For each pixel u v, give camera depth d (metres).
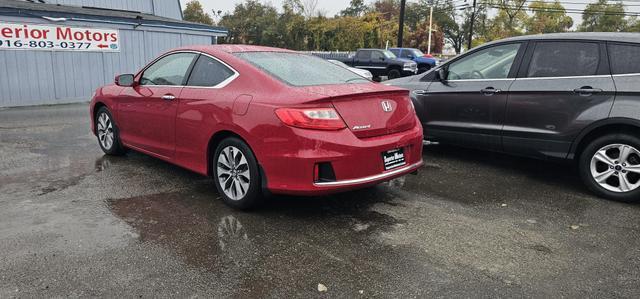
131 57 13.02
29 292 2.70
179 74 4.71
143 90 5.09
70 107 11.06
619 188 4.49
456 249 3.39
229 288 2.80
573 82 4.71
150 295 2.70
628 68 4.43
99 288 2.76
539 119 4.99
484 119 5.51
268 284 2.86
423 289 2.83
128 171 5.27
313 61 4.73
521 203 4.44
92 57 12.16
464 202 4.44
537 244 3.51
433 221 3.93
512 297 2.76
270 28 50.78
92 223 3.73
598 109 4.51
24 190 4.52
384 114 3.93
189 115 4.41
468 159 6.14
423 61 25.64
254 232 3.63
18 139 7.00
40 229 3.58
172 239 3.47
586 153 4.66
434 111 6.03
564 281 2.96
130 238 3.47
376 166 3.79
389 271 3.04
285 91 3.75
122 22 12.49
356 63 24.41
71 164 5.54
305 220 3.89
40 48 11.16
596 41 4.68
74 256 3.15
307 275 2.97
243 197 3.97
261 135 3.71
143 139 5.18
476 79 5.62
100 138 6.03
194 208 4.13
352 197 4.50
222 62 4.31
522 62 5.20
